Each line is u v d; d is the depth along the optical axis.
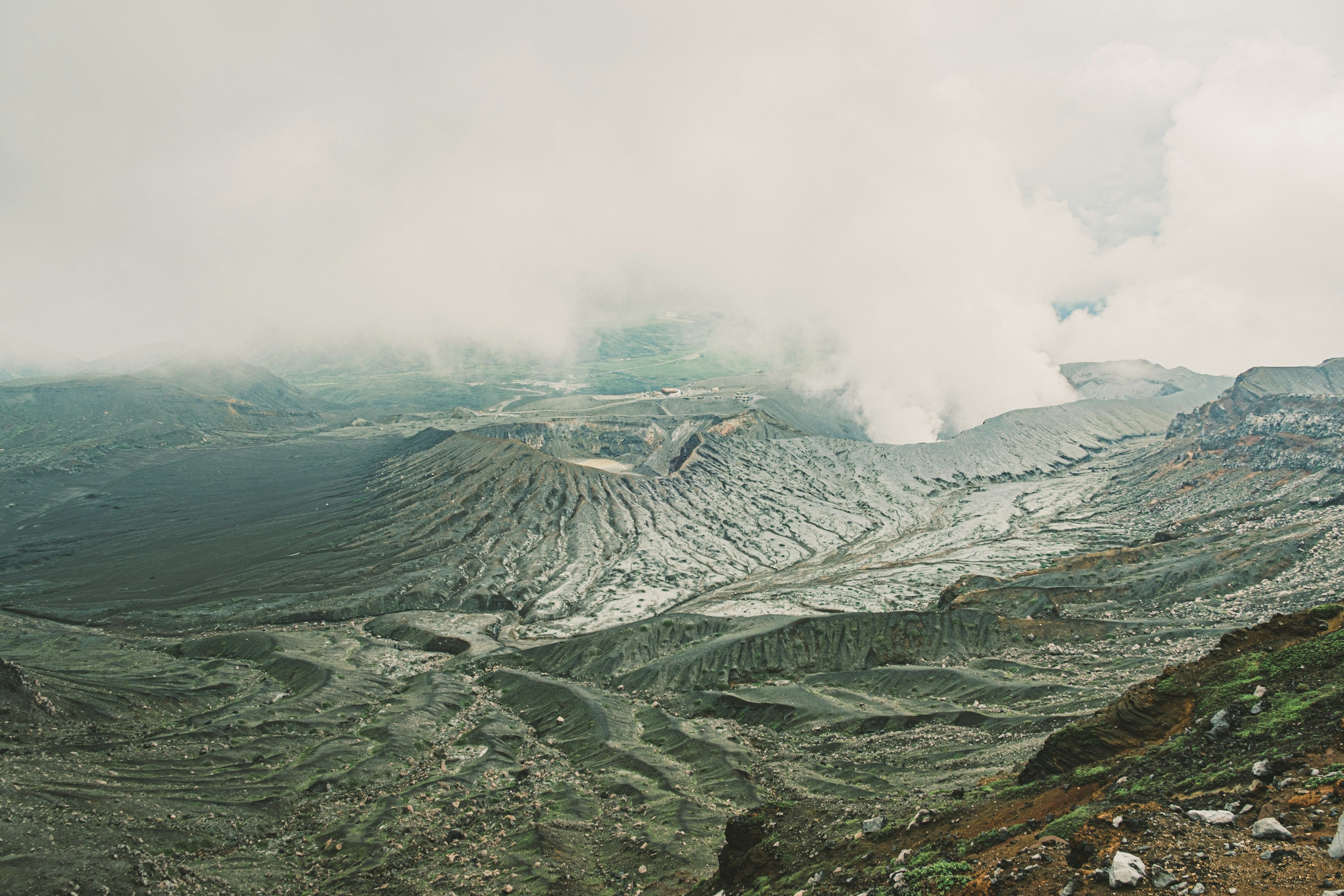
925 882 25.17
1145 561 165.50
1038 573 166.25
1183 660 99.94
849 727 94.00
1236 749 28.14
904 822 36.69
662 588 199.25
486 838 69.12
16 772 74.75
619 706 110.19
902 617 128.62
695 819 69.38
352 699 113.94
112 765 81.69
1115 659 107.94
